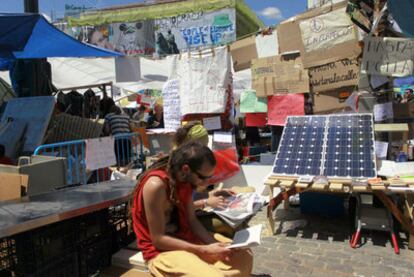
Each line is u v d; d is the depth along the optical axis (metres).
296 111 5.89
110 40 16.53
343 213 5.41
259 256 4.10
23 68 7.69
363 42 5.24
